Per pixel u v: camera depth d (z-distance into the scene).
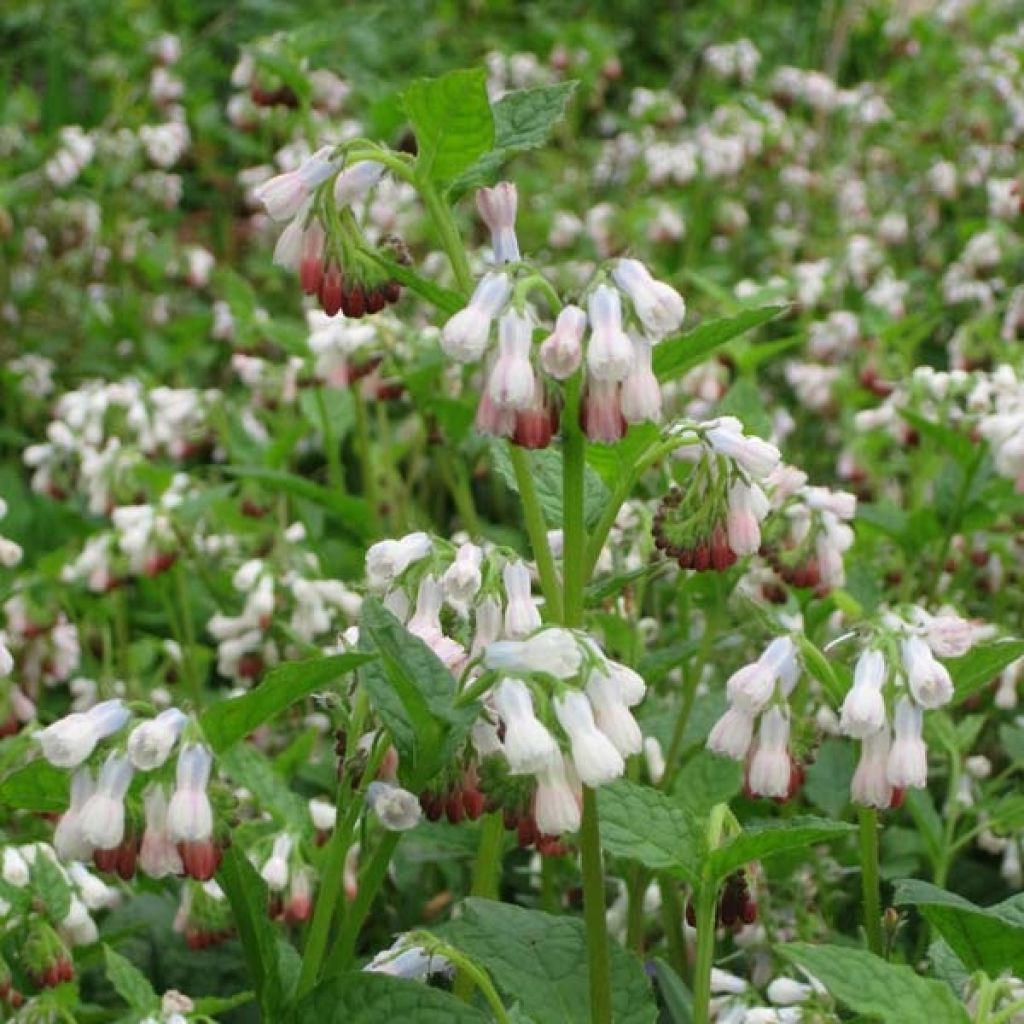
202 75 1.47
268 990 0.37
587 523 0.43
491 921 0.38
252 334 0.83
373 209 0.91
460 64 1.53
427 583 0.38
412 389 0.73
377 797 0.36
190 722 0.34
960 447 0.64
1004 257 1.00
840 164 1.34
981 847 0.58
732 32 1.61
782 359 1.01
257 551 0.72
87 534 0.83
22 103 1.20
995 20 1.53
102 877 0.58
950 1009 0.32
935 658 0.39
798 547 0.52
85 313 1.10
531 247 1.07
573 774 0.33
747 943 0.51
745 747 0.39
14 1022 0.43
